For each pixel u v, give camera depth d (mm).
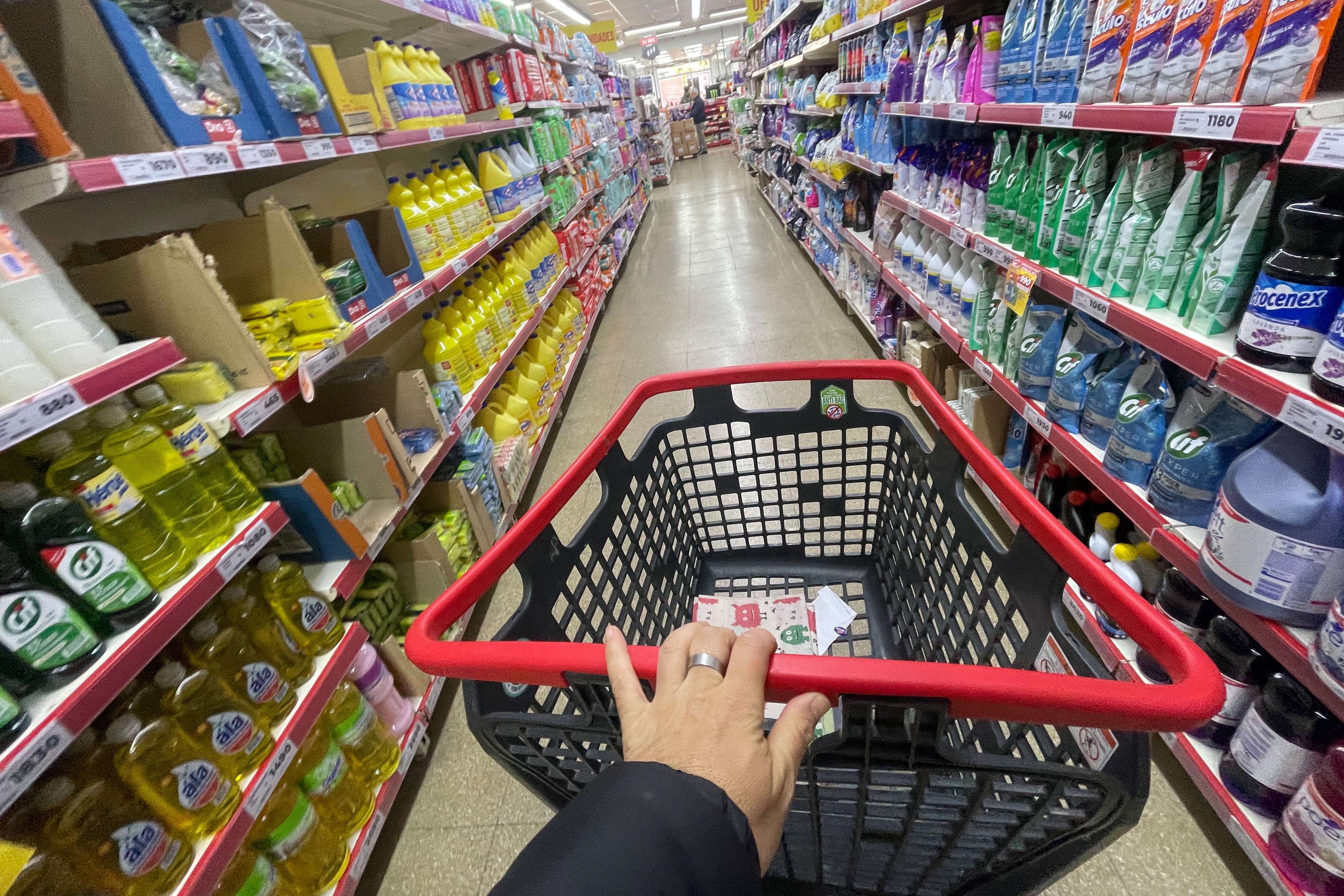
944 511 1092
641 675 548
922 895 903
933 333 2727
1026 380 1673
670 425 1348
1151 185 1223
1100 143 1372
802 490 1441
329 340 1364
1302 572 861
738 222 7539
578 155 4766
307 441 1490
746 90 11078
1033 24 1563
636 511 1263
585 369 3973
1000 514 1995
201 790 963
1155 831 1204
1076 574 707
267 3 1875
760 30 6406
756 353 3723
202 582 999
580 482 993
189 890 909
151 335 1146
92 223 1407
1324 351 800
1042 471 1812
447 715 1727
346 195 2355
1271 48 867
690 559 1534
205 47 1219
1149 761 530
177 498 1030
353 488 1506
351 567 1377
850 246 3740
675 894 376
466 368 2344
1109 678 667
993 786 615
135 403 1080
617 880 371
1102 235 1340
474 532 1967
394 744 1450
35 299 835
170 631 935
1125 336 1320
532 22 3865
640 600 1259
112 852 863
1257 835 1027
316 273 1345
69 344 869
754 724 475
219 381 1155
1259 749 1007
